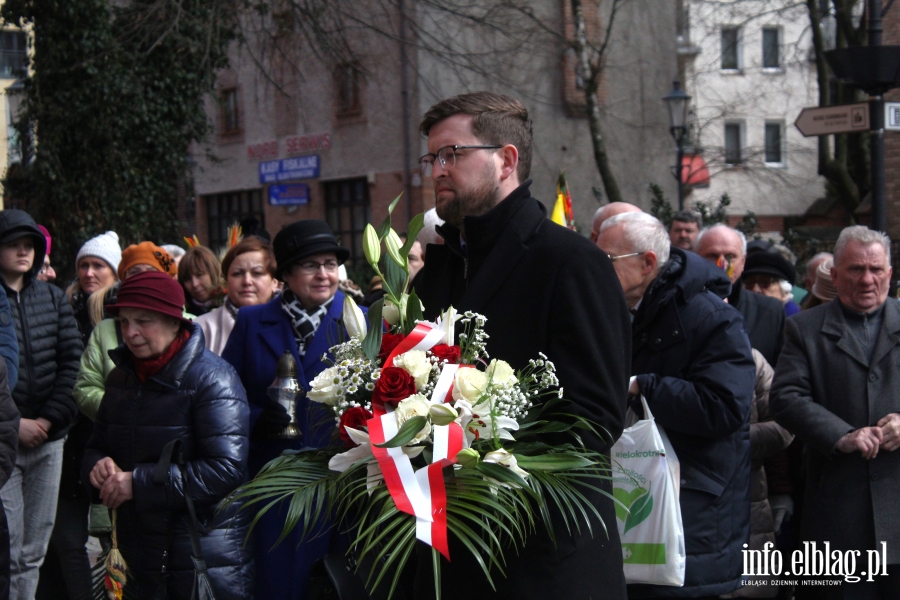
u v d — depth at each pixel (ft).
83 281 18.11
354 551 8.22
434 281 7.82
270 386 12.11
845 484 11.82
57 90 36.19
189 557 10.51
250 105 63.16
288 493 6.54
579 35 47.50
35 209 37.27
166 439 10.72
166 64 37.27
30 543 15.06
